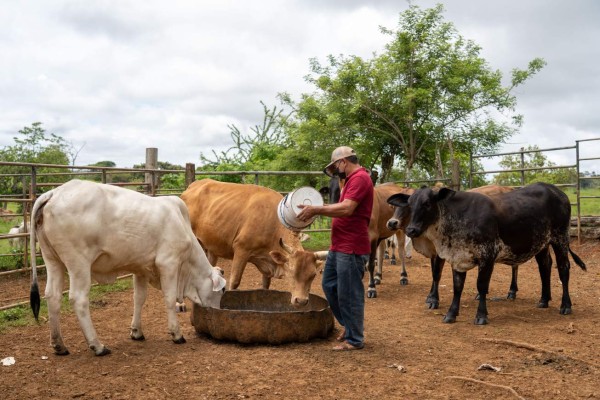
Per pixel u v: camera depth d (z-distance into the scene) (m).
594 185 15.23
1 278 10.33
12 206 21.27
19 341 6.24
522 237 7.25
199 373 5.16
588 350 5.84
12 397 4.57
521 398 4.48
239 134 23.52
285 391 4.73
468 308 8.05
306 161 21.78
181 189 14.54
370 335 6.52
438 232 7.20
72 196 5.41
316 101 22.64
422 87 21.67
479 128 22.22
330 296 6.08
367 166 23.38
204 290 6.52
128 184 11.22
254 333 5.95
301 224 5.92
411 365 5.41
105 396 4.60
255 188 7.79
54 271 5.60
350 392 4.71
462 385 4.85
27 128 22.22
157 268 6.00
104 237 5.55
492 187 8.77
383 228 9.41
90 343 5.59
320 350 5.87
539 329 6.73
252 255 7.45
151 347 6.00
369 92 21.59
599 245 13.55
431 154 23.03
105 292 9.06
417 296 9.03
